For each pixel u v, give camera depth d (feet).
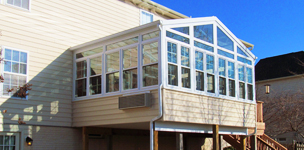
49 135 36.37
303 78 81.35
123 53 34.47
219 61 38.09
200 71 35.04
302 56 88.28
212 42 37.29
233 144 49.19
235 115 39.78
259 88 88.48
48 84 37.22
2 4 34.55
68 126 38.27
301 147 66.03
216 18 38.11
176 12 56.95
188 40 33.99
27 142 33.88
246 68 43.06
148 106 30.58
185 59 33.37
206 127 36.94
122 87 33.73
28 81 35.45
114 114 33.94
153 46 31.68
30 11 36.96
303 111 65.87
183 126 33.81
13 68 34.32
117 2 48.11
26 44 35.91
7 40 34.30
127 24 49.21
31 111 35.19
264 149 49.75
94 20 44.21
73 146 38.37
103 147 41.47
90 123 36.40
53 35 38.81
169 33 31.96
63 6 40.60
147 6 52.60
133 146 45.32
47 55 37.76
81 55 39.27
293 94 73.56
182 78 32.73
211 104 35.91
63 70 38.93
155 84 30.76
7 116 33.14
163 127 31.37
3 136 32.78
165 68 30.73
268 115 71.97
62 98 38.27
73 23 41.42
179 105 31.68
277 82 86.43
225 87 38.50
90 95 37.06
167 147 50.39
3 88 33.19
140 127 39.81
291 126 64.23
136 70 32.76
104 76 35.76
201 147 55.36
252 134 43.96
